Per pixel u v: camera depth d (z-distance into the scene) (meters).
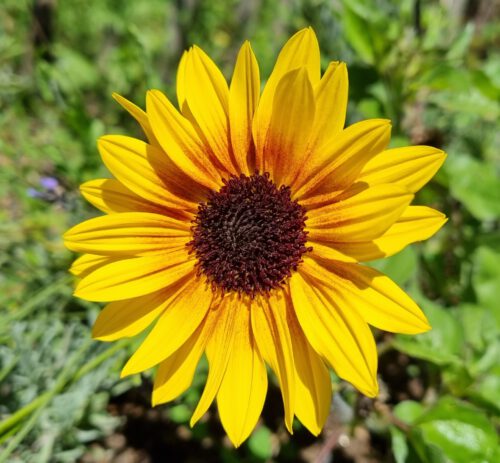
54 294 0.21
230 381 0.14
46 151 0.23
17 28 0.32
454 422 0.16
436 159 0.12
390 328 0.12
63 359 0.18
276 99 0.13
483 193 0.20
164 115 0.13
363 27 0.20
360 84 0.21
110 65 0.32
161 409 0.21
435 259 0.21
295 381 0.13
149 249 0.14
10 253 0.22
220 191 0.15
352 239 0.13
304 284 0.14
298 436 0.20
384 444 0.20
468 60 0.27
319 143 0.13
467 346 0.18
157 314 0.14
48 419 0.18
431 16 0.21
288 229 0.14
